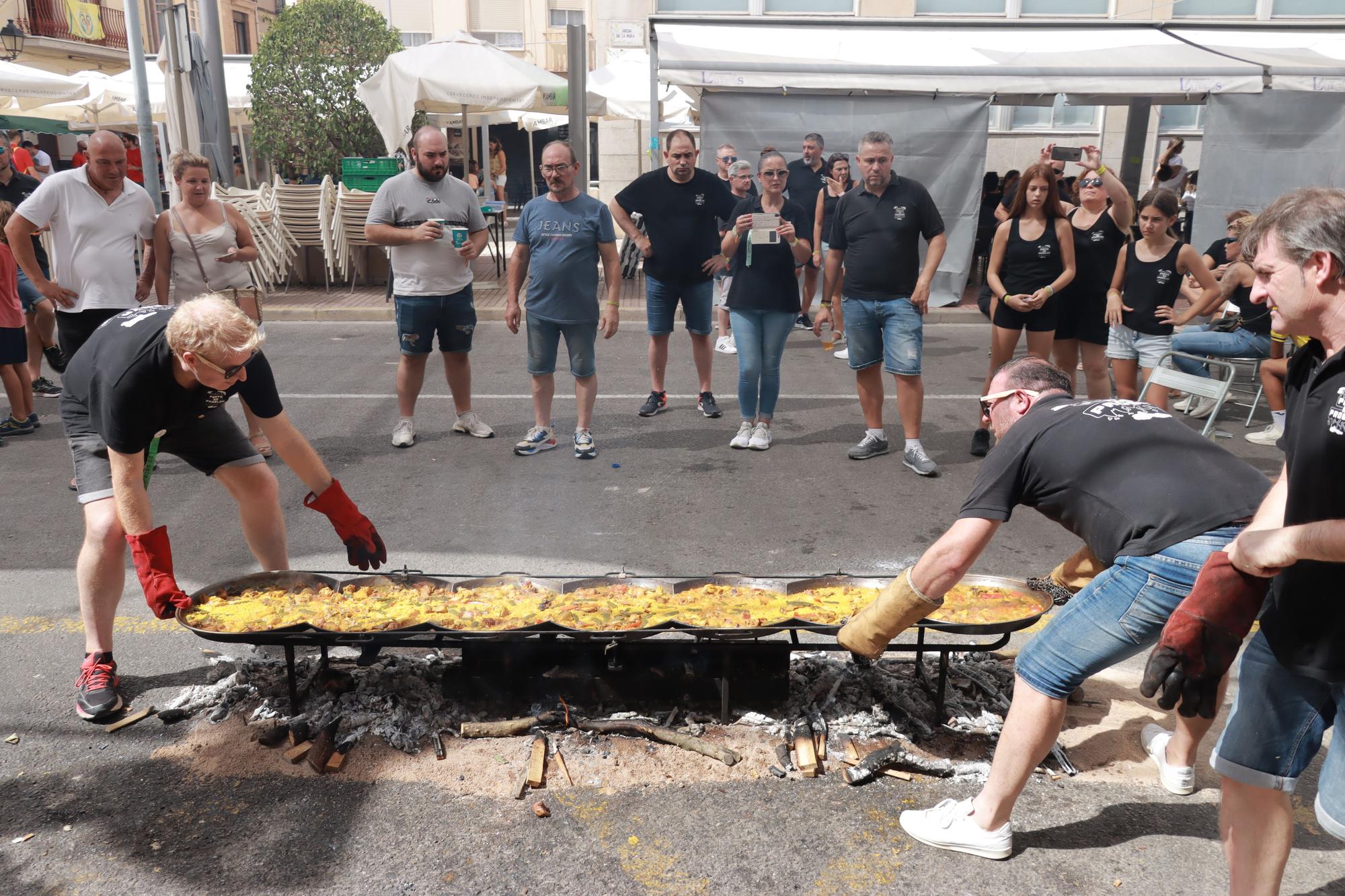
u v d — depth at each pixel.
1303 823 2.88
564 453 6.79
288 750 3.23
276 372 9.32
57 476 6.30
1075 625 2.53
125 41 26.23
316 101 20.03
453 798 3.01
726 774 3.13
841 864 2.73
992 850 2.71
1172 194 6.09
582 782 3.09
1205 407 7.74
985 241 13.34
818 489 6.04
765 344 6.69
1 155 10.59
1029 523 5.52
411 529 5.36
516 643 3.33
